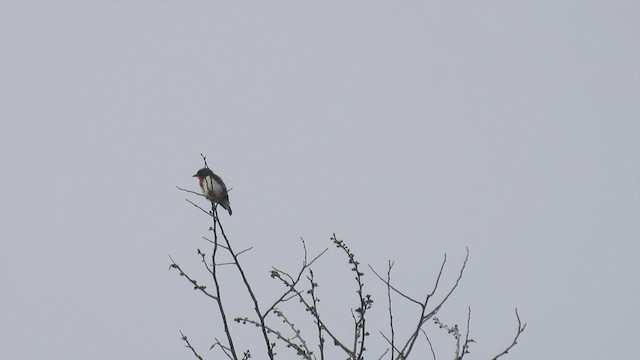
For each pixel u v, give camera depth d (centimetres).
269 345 1017
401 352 1000
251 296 1051
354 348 1002
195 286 1066
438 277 1029
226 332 1041
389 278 1026
